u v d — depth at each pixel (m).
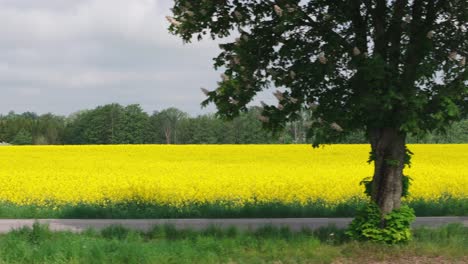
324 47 14.64
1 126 158.38
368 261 13.84
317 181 31.09
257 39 15.24
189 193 26.89
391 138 15.58
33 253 13.75
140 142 160.12
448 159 50.75
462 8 15.10
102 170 40.66
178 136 158.75
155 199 25.52
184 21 15.30
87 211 23.00
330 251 14.52
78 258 13.47
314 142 14.55
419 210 23.72
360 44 15.06
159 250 13.80
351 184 29.77
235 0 15.76
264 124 15.33
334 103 14.67
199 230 18.36
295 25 15.16
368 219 15.55
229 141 142.25
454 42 15.51
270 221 21.30
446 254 14.41
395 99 13.95
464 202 25.19
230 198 26.11
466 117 15.02
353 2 14.91
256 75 14.84
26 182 30.73
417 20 15.27
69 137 160.50
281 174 35.41
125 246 14.05
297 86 15.02
